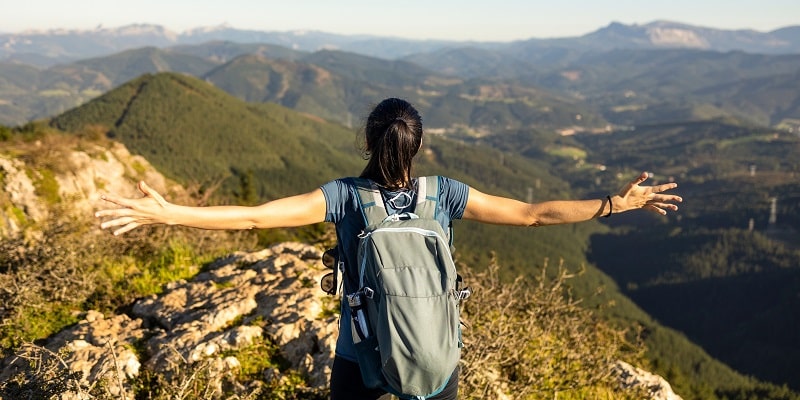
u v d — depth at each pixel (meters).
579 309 5.02
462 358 3.49
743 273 158.88
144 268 5.72
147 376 3.46
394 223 1.86
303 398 3.41
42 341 4.08
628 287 169.62
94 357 3.58
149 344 3.88
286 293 4.54
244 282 5.05
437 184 2.00
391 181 1.93
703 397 31.19
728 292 151.50
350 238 1.92
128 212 1.61
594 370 4.46
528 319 4.54
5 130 23.09
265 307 4.36
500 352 3.77
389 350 1.70
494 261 4.96
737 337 132.00
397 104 1.97
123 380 3.38
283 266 5.34
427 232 1.83
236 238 8.96
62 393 2.94
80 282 4.77
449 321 1.78
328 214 1.93
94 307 4.77
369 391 1.96
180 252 6.06
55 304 4.62
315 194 1.91
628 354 5.77
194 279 5.37
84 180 18.38
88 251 5.73
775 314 131.38
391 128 1.87
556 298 4.91
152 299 4.72
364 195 1.93
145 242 6.39
